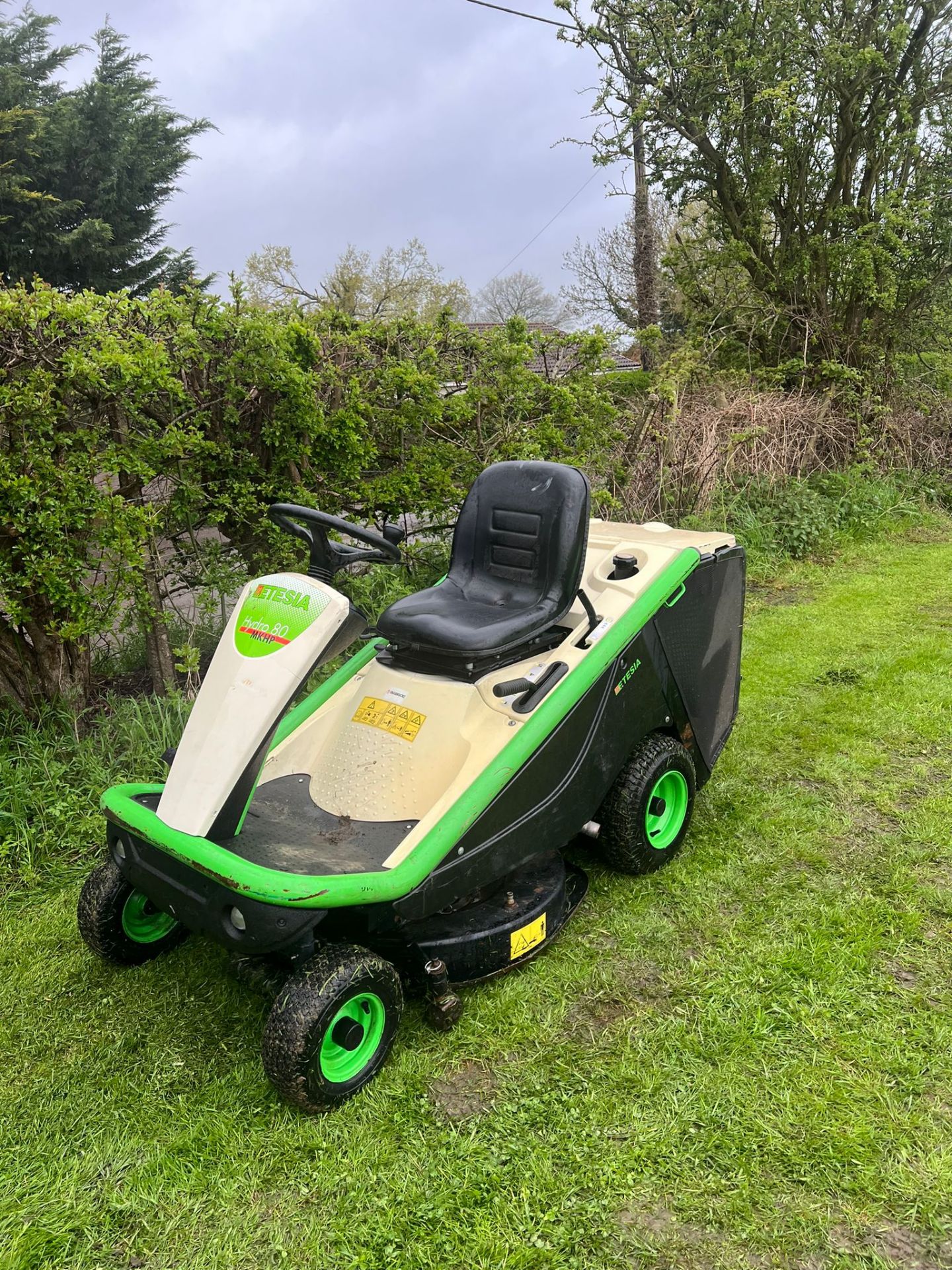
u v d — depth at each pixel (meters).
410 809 2.68
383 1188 2.11
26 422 3.70
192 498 4.48
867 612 6.35
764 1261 1.90
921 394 11.05
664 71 9.54
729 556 3.63
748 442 8.67
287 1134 2.27
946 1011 2.56
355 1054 2.41
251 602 2.60
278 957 2.60
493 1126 2.27
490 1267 1.91
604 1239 1.96
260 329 4.40
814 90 9.41
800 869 3.33
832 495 9.05
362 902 2.26
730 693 3.80
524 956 2.77
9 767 3.85
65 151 23.39
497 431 6.03
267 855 2.45
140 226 25.28
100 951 2.85
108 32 25.22
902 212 9.59
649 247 15.04
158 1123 2.34
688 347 10.01
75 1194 2.15
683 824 3.44
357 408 5.18
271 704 2.41
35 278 3.74
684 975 2.78
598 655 2.94
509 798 2.64
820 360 10.45
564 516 2.95
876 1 9.18
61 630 3.90
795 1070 2.38
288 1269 1.95
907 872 3.25
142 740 4.19
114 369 3.92
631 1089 2.35
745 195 10.23
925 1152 2.12
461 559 3.24
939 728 4.39
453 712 2.76
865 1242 1.92
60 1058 2.59
